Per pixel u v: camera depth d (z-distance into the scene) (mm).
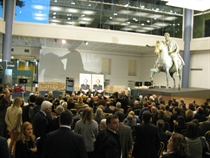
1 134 5262
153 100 9875
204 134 5070
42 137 3957
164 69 14094
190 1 14266
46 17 17141
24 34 16656
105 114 5809
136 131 3908
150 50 22328
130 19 19125
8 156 2291
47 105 4238
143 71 26000
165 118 5984
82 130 3896
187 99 14227
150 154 3787
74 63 23781
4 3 16000
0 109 5285
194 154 3354
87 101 8906
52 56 23172
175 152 2553
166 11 20281
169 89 15055
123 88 22234
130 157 4758
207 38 19422
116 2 18750
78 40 17891
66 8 17547
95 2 18172
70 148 2527
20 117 5109
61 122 2668
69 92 13305
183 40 20719
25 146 3268
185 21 20594
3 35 15969
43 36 17031
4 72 13984
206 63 20109
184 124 4988
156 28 19922
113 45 20109
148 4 19672
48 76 23047
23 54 23031
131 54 25641
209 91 15000
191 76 21312
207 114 7539
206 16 19734
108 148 2949
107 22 18516
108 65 25297
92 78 18000
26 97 14430
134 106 7996
